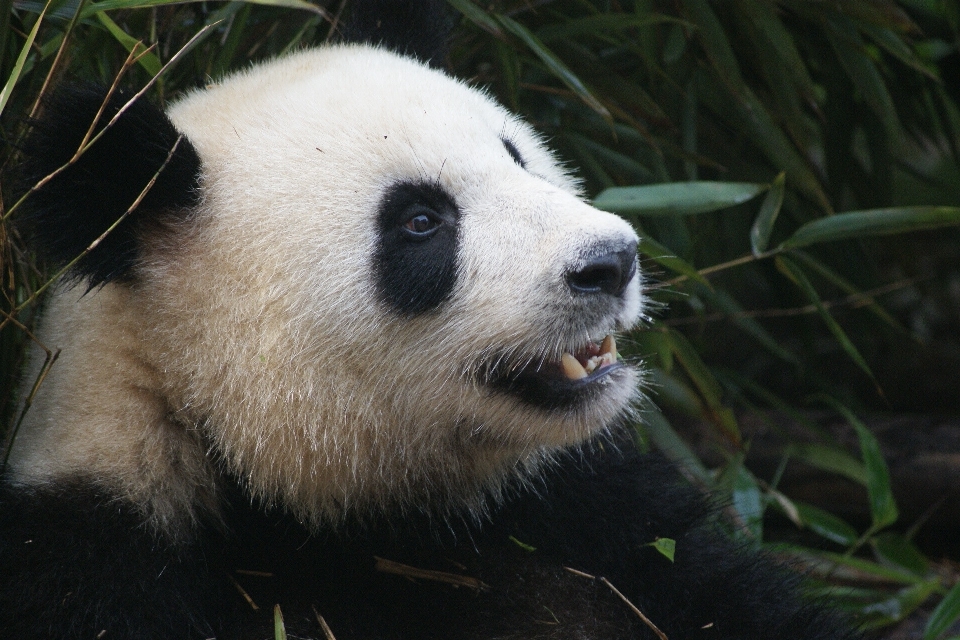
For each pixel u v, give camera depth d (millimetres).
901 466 11250
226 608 6543
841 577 10281
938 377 15383
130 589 5992
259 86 6816
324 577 6777
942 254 17078
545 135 10039
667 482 7664
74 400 6266
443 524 7062
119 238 6125
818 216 12008
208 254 6238
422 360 6273
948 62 13656
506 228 6078
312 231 6125
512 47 9164
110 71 8391
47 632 5762
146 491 6219
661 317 11008
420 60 7930
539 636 6809
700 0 9320
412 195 6168
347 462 6520
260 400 6289
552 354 6129
